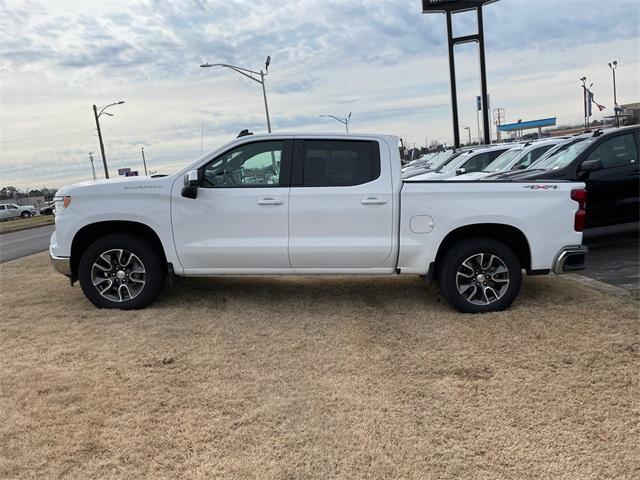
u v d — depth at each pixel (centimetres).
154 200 530
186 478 271
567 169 793
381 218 516
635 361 396
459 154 1606
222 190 526
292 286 644
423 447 296
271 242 524
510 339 447
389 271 531
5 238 2139
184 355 426
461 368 395
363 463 283
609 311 507
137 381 378
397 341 452
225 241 527
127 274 547
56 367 404
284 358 420
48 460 285
